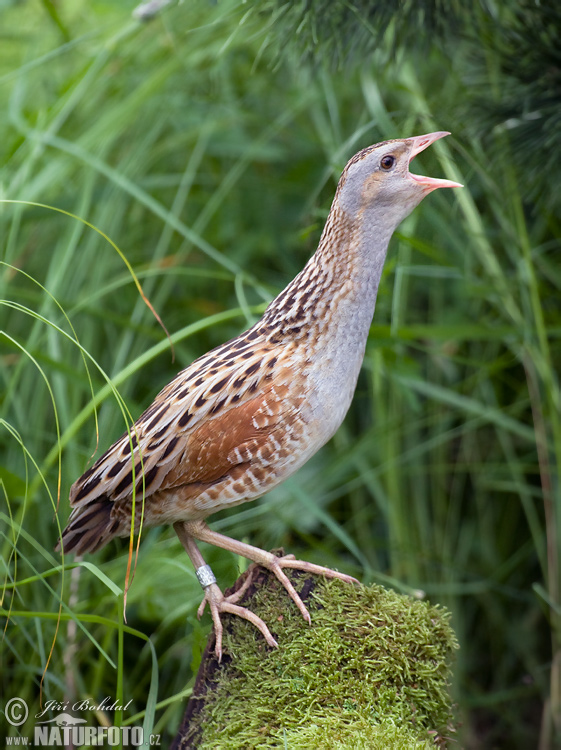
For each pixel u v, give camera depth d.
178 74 6.62
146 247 6.73
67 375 5.07
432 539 6.25
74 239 5.51
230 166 6.92
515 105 4.68
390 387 6.24
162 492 3.75
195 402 3.68
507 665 6.19
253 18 4.60
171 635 5.54
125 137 6.62
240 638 3.58
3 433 5.54
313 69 4.88
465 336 5.23
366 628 3.44
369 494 6.41
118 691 3.41
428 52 4.72
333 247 3.73
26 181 5.98
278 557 3.70
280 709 3.32
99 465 3.81
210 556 5.12
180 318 6.33
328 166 5.61
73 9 6.83
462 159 4.82
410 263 5.38
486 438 6.56
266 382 3.65
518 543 6.46
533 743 6.03
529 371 5.75
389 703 3.34
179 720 5.08
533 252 5.66
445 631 3.54
